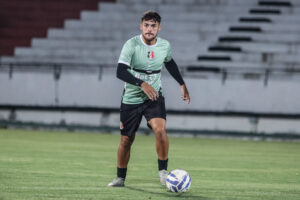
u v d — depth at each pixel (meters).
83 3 73.81
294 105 52.09
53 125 55.03
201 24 67.50
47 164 28.16
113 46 66.38
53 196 18.16
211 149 40.62
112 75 54.66
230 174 26.22
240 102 52.72
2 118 56.31
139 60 19.58
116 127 54.00
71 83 55.09
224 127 52.81
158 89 20.02
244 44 63.88
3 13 72.69
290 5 70.44
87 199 17.64
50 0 73.69
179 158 33.56
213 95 52.94
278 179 24.70
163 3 73.25
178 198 18.12
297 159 34.81
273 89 52.31
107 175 24.22
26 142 41.66
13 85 55.97
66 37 68.81
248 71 58.62
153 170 26.75
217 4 71.88
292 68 59.81
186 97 21.33
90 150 36.75
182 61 61.72
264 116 52.47
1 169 25.59
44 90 55.59
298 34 65.62
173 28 67.81
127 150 20.48
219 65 61.16
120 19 70.81
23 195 18.27
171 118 53.34
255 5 70.69
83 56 64.88
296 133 51.97
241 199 18.56
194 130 52.81
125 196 18.31
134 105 19.80
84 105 54.91
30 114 55.81
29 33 70.38
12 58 65.44
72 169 26.25
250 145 45.34
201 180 23.62
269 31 66.44
